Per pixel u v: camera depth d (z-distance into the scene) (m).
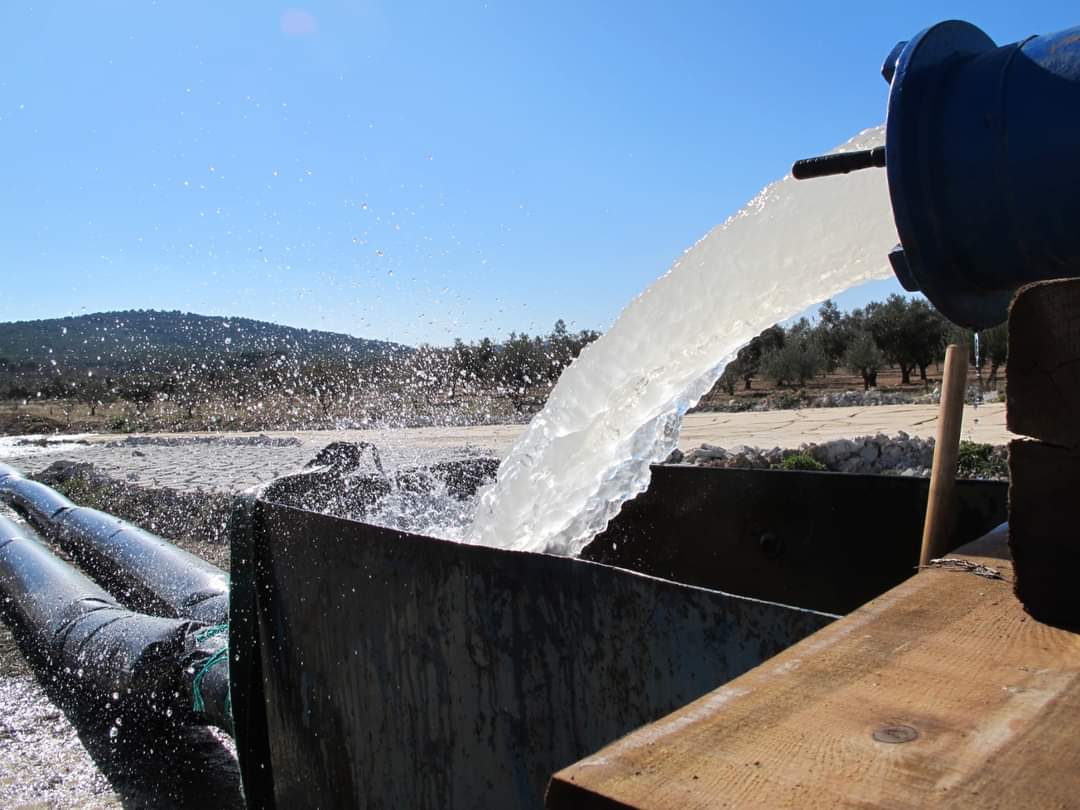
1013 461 1.32
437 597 2.40
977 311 1.90
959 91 1.74
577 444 3.44
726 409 24.66
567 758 2.07
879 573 2.89
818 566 3.04
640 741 0.91
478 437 16.19
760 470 3.20
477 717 2.30
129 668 4.29
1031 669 1.08
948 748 0.87
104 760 4.25
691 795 0.80
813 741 0.89
